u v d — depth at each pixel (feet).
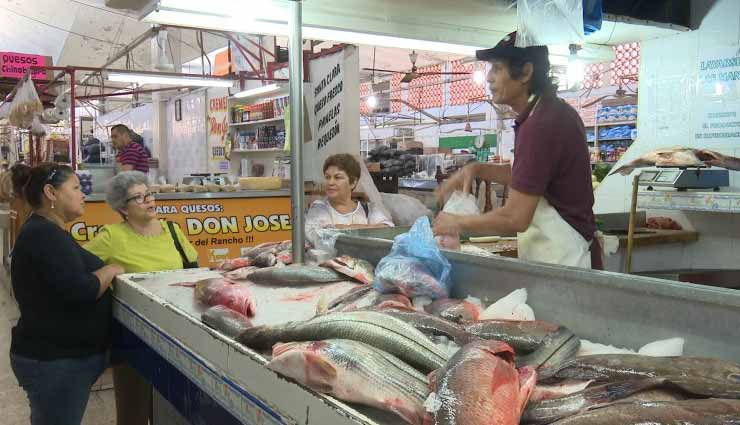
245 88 30.42
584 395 3.78
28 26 38.42
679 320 4.85
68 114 31.99
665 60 14.88
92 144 37.99
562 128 7.20
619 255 13.62
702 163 12.87
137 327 8.10
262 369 4.62
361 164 17.02
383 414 4.00
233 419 5.30
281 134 28.04
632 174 15.57
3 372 15.21
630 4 13.16
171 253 10.82
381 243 8.37
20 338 8.98
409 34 11.19
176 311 6.62
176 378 6.73
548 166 7.19
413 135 55.98
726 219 14.01
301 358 4.14
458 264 7.14
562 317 5.85
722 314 4.55
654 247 14.15
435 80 56.70
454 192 9.46
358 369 4.03
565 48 12.17
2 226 26.32
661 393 3.74
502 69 7.59
